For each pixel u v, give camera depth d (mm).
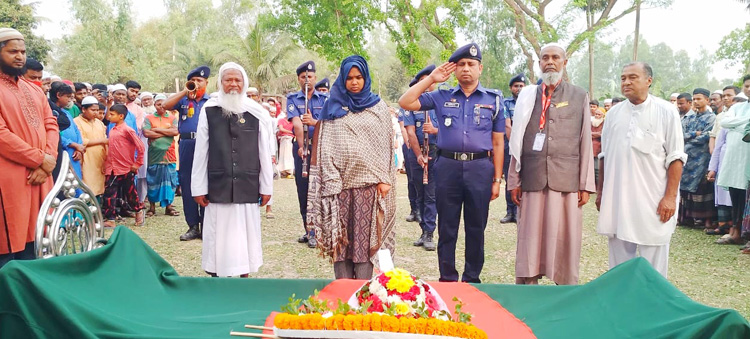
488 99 4750
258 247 5008
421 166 7301
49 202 3305
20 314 2549
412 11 17891
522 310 3391
